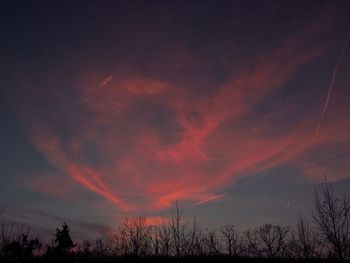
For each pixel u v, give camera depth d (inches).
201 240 1440.7
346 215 1219.2
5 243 1018.1
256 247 1437.0
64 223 1175.0
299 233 1395.2
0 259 997.8
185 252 1385.3
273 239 1450.5
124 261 1256.8
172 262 1299.2
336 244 1190.9
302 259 1314.0
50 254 1112.8
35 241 1072.2
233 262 1307.8
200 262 1310.3
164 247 1378.0
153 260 1299.2
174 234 1427.2
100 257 1248.2
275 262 1306.6
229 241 1456.7
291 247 1392.7
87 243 1268.5
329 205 1243.2
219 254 1402.6
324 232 1222.9
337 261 1179.9
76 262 1186.0
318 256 1293.1
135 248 1328.7
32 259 1058.1
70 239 1168.2
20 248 1039.0
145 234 1392.7
